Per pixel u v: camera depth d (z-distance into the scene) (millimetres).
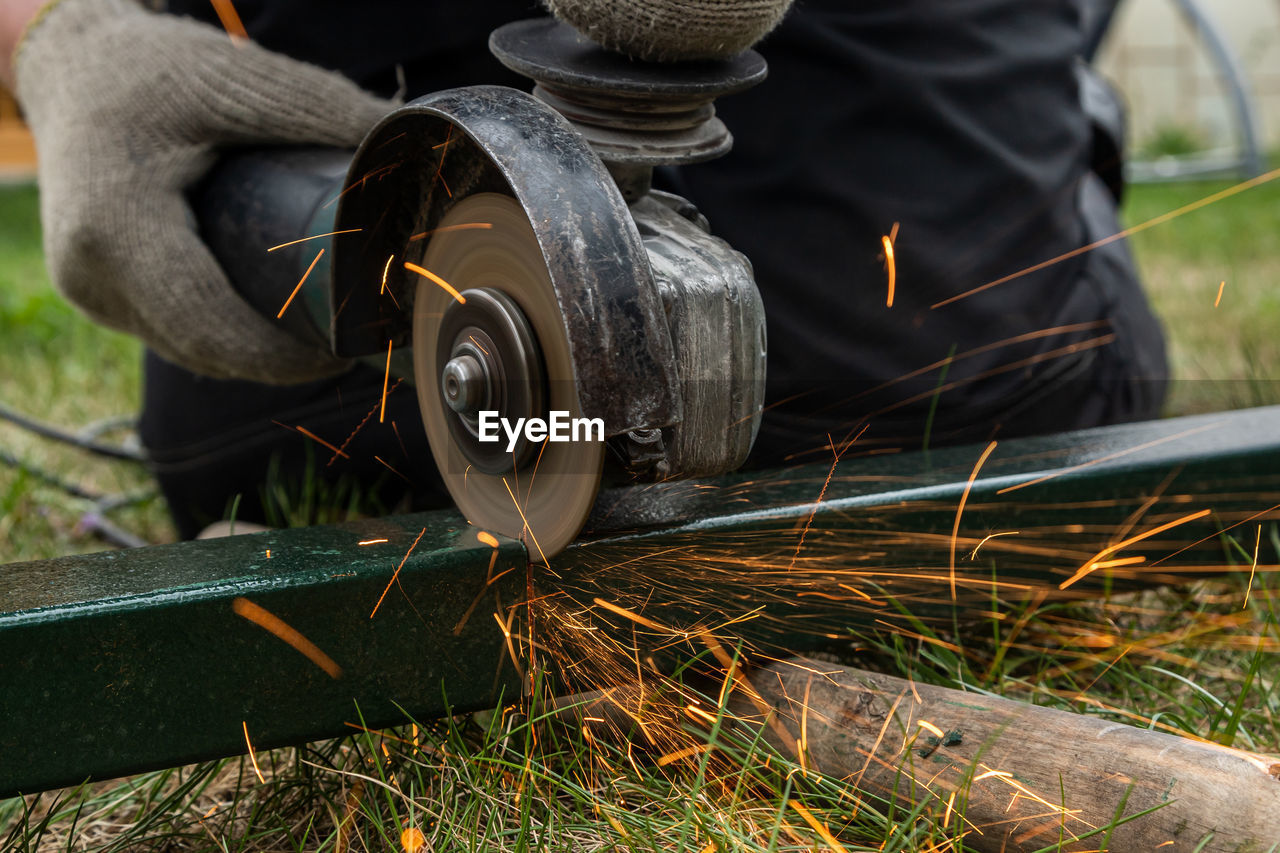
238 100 785
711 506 708
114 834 703
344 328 702
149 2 885
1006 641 790
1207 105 5625
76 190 780
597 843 659
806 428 869
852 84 853
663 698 694
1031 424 896
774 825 646
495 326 646
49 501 1082
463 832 663
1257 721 742
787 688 696
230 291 796
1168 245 2502
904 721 667
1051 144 910
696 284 646
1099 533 772
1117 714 736
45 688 617
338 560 656
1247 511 799
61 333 1724
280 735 647
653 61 658
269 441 923
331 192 750
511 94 649
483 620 668
